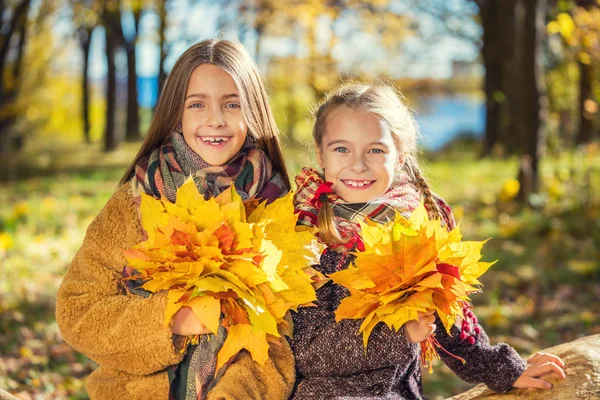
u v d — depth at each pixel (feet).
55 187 41.50
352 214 7.90
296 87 74.38
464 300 7.42
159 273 6.86
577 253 23.12
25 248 23.68
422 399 8.14
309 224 7.91
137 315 7.30
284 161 8.73
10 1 52.47
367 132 7.93
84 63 82.94
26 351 15.26
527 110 30.12
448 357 8.32
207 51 8.14
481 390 8.58
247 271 6.88
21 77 60.44
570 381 7.95
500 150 45.75
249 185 8.09
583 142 33.19
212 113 7.98
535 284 20.30
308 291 7.26
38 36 72.43
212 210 6.93
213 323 6.75
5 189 41.11
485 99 50.80
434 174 40.63
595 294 19.83
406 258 6.98
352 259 7.77
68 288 7.71
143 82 80.64
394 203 7.97
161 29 60.29
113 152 67.05
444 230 7.33
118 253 7.79
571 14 29.76
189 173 7.95
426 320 7.25
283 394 7.43
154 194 7.86
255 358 7.13
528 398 7.91
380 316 7.04
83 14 57.62
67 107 101.96
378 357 7.34
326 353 7.39
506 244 24.56
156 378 7.53
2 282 19.94
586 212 26.91
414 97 85.97
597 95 28.02
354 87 8.36
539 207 28.43
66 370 14.75
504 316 18.13
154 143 8.27
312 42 67.92
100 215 7.98
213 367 7.43
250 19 64.80
